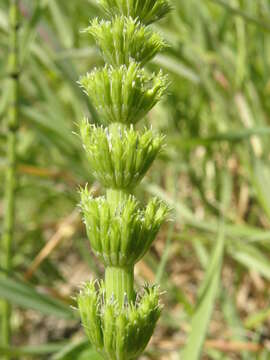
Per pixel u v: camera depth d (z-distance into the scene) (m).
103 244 0.13
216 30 0.40
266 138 0.36
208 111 0.40
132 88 0.13
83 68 0.44
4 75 0.34
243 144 0.34
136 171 0.13
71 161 0.36
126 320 0.13
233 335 0.29
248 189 0.38
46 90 0.38
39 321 0.37
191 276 0.37
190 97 0.42
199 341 0.22
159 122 0.42
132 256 0.13
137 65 0.13
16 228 0.40
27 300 0.25
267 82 0.38
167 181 0.40
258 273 0.34
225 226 0.32
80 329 0.37
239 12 0.31
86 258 0.34
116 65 0.14
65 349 0.21
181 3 0.42
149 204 0.13
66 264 0.41
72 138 0.36
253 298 0.35
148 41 0.14
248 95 0.38
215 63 0.40
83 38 0.44
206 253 0.33
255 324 0.30
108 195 0.14
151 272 0.30
